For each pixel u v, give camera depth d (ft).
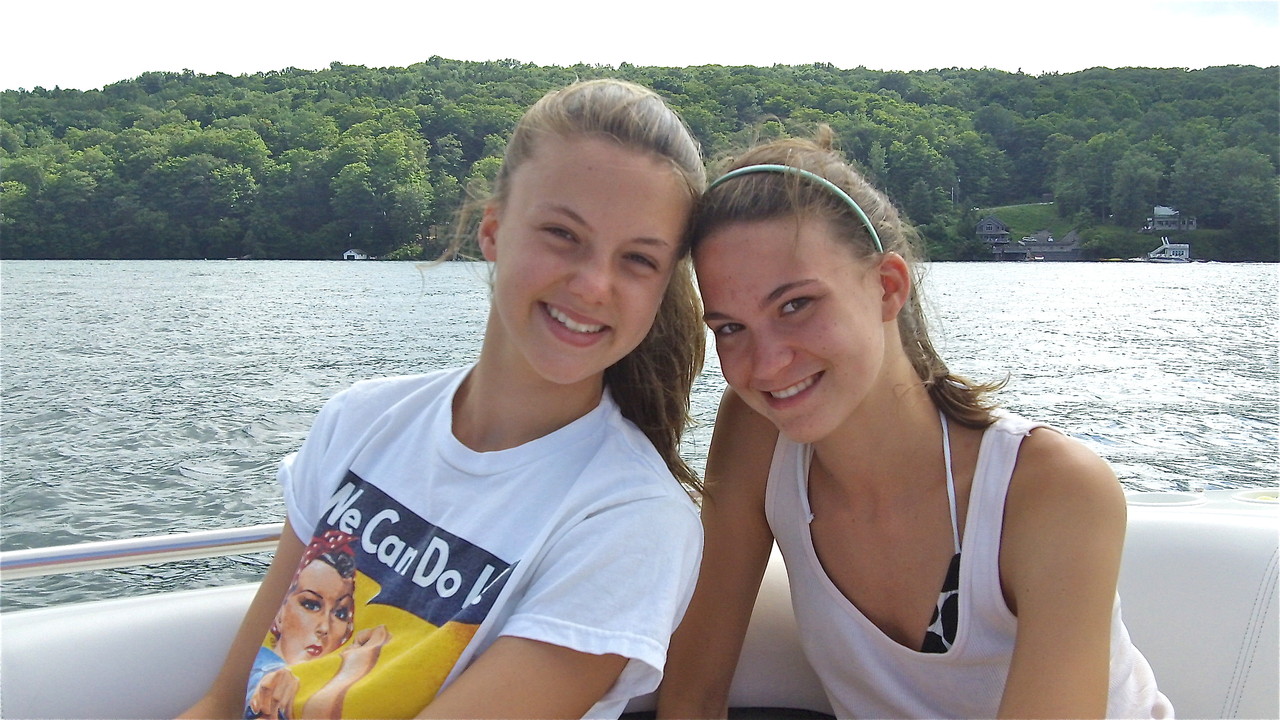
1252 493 7.67
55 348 45.39
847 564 5.00
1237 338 46.03
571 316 4.36
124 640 5.53
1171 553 6.70
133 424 28.89
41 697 5.20
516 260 4.41
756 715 6.19
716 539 5.49
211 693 4.90
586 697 4.07
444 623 4.24
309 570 4.68
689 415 5.52
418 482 4.73
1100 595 4.24
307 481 5.12
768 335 4.44
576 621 4.05
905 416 4.69
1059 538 4.28
